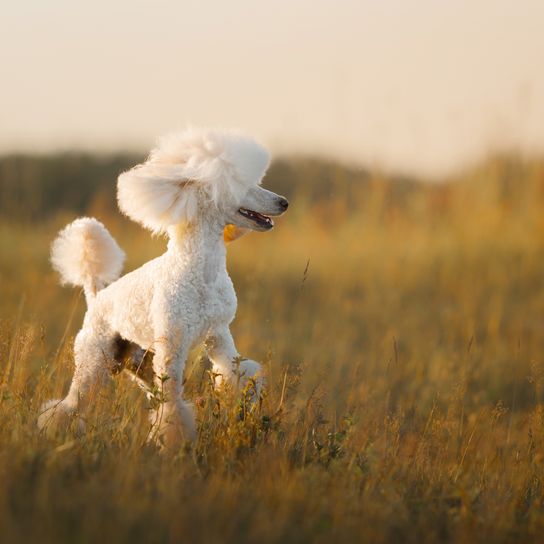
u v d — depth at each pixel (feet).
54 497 21.81
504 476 29.60
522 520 26.17
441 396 42.57
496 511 25.44
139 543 20.11
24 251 78.33
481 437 34.81
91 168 136.46
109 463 25.27
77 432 29.71
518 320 63.46
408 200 98.27
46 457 24.85
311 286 74.95
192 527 20.86
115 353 32.99
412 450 30.96
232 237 32.91
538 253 81.97
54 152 140.77
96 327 32.68
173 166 31.04
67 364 33.45
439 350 53.78
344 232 92.53
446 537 24.11
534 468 31.04
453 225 91.66
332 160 112.88
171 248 30.91
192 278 30.32
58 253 34.83
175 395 29.78
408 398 42.32
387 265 79.61
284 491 23.67
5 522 19.70
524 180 95.35
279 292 71.56
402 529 23.22
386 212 96.63
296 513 23.06
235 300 31.60
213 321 30.89
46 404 32.19
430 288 75.20
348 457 29.14
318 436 31.27
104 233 34.47
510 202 94.48
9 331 35.32
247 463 26.45
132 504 21.42
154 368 30.37
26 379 33.76
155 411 30.19
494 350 54.75
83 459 25.46
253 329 59.00
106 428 28.84
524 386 48.37
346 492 24.93
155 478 24.27
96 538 19.67
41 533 19.47
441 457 30.71
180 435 28.53
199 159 30.94
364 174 109.70
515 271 78.07
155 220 30.86
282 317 64.49
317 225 98.73
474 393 45.98
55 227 98.32
